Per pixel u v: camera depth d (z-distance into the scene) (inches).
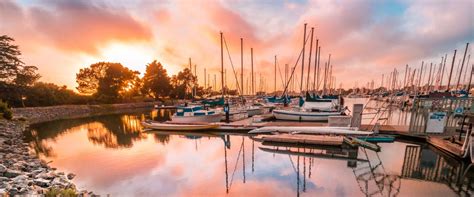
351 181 359.9
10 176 305.4
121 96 2198.6
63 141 663.1
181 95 2628.0
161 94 2503.7
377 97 2407.7
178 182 355.3
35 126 982.4
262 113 1111.0
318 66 1269.7
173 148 565.0
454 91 1473.9
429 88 1955.0
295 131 619.5
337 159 465.1
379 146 514.9
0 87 1310.3
